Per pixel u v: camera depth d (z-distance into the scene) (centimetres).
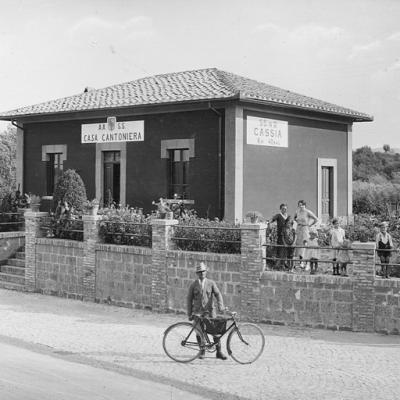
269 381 1034
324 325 1421
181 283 1627
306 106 2188
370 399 941
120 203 2295
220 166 2045
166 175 2188
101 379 1045
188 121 2127
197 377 1059
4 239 2186
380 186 3606
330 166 2414
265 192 2120
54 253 1944
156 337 1373
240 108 2017
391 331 1356
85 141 2400
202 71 2570
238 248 1567
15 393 963
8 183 3556
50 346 1294
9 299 1877
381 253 1427
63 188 2159
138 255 1720
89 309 1722
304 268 1596
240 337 1154
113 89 2588
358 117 2469
